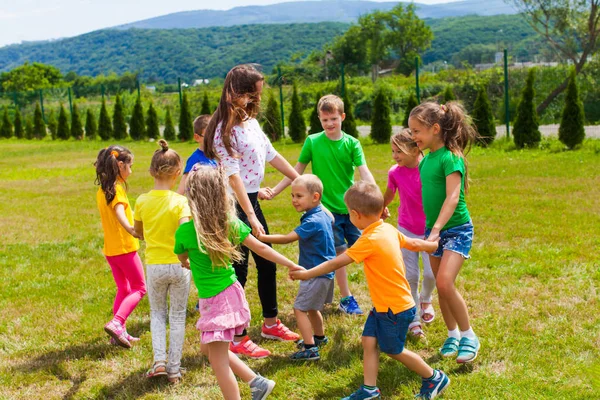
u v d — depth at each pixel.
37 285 5.71
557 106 22.78
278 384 3.58
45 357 4.11
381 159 14.72
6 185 13.75
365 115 29.75
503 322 4.29
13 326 4.68
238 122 3.90
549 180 10.32
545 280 5.15
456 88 23.61
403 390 3.41
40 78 92.19
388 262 3.29
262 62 162.12
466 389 3.38
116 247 4.24
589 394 3.23
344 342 4.14
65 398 3.54
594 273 5.23
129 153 4.27
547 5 24.05
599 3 22.31
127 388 3.63
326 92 29.47
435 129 3.69
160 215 3.72
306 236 3.86
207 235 3.15
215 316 3.17
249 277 5.70
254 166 4.05
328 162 4.65
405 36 68.31
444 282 3.62
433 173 3.73
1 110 35.78
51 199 11.20
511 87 22.97
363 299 5.02
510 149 15.32
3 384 3.72
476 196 9.13
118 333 4.02
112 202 4.11
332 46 68.62
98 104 37.84
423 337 4.12
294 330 4.49
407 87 31.33
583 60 22.91
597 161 12.18
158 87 80.69
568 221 7.26
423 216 4.32
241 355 3.98
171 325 3.73
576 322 4.23
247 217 3.92
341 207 4.69
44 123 31.08
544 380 3.42
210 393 3.52
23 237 7.89
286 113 26.86
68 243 7.43
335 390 3.48
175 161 3.81
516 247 6.20
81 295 5.41
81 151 22.95
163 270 3.70
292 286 5.39
